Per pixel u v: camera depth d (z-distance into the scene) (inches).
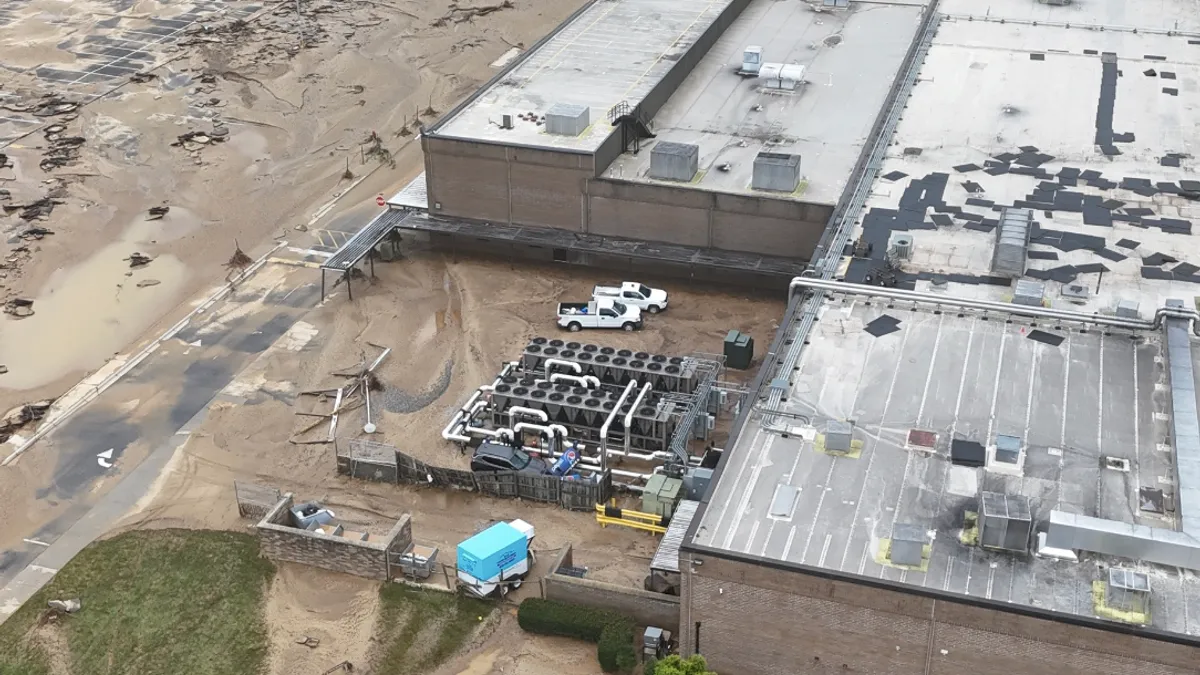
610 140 3191.4
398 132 4259.4
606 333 3002.0
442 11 5374.0
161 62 4879.4
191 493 2509.8
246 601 2199.8
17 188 3892.7
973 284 2502.5
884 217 2763.3
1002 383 2187.5
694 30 4010.8
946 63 3597.4
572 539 2319.1
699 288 3196.4
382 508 2429.9
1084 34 3806.6
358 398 2797.7
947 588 1731.1
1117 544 1766.7
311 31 5162.4
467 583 2167.8
